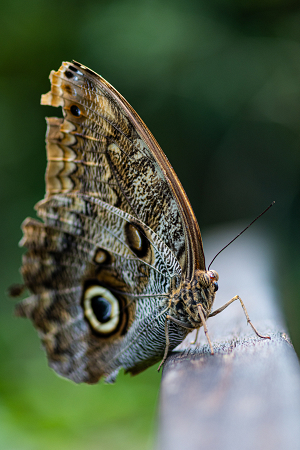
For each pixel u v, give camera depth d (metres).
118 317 0.61
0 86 1.54
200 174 1.49
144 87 1.45
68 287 0.62
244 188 1.43
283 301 0.69
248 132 1.43
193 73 1.43
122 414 0.71
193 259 0.60
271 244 0.85
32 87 1.54
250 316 0.62
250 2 1.46
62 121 0.61
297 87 1.38
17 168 1.47
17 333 1.01
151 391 0.74
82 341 0.62
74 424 0.70
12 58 1.54
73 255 0.62
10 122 1.50
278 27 1.46
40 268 0.62
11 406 0.71
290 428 0.43
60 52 1.52
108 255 0.61
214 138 1.47
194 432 0.45
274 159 1.41
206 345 0.59
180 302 0.60
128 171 0.60
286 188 1.38
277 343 0.58
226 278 0.69
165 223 0.60
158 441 0.45
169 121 1.47
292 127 1.39
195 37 1.43
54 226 0.62
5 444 0.68
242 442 0.41
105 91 0.60
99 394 0.73
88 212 0.61
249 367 0.56
